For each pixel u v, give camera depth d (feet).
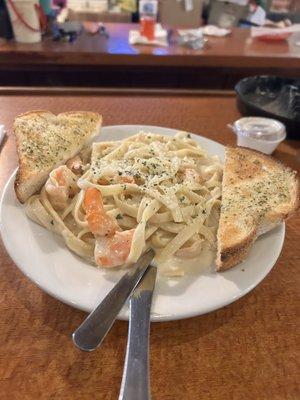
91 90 1.56
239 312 0.75
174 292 0.69
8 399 0.58
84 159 1.07
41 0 2.31
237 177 0.99
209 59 2.24
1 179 1.02
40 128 1.07
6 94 1.49
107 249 0.74
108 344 0.67
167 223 0.88
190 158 1.05
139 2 3.07
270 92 1.51
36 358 0.64
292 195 0.92
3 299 0.73
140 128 1.18
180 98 1.54
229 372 0.64
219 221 0.86
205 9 3.33
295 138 1.32
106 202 0.91
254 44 2.52
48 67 2.18
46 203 0.86
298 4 3.30
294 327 0.73
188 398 0.60
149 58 2.20
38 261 0.71
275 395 0.62
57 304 0.73
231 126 1.31
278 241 0.82
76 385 0.61
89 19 3.03
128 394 0.51
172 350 0.67
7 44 2.16
